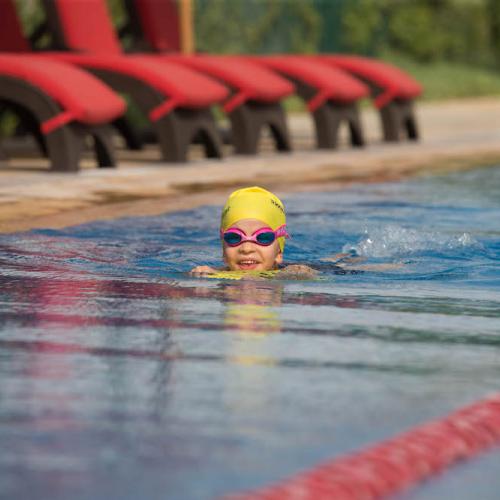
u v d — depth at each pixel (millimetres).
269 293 9656
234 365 6719
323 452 5035
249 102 26375
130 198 17734
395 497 4547
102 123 21859
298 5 61531
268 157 26281
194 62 25781
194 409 5715
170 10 29797
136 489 4512
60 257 11797
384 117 31703
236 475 4695
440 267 11586
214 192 18953
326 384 6289
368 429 5406
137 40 29031
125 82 23375
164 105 23312
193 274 10836
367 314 8648
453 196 18625
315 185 20422
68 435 5242
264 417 5590
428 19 70000
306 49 61750
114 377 6363
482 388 6285
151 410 5688
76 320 8156
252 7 58875
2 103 24016
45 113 20906
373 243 13234
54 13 25297
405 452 5000
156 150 28844
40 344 7262
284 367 6688
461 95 65500
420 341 7609
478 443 5312
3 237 13164
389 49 69062
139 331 7762
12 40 25172
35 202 16734
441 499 4547
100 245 12820
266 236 11414
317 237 13859
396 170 23609
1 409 5660
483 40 73562
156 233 13977
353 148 29703
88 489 4500
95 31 26531
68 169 21203
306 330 7914
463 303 9312
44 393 5984
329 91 28047
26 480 4605
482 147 30359
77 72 21859
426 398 6023
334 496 4430
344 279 10672
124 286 9922
